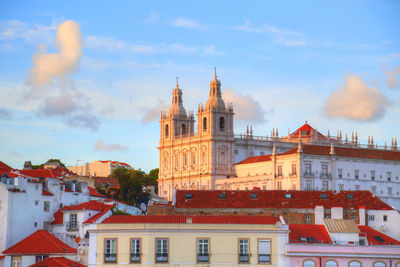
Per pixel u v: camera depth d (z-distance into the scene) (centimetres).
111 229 10644
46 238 12119
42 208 13400
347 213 14962
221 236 10656
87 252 11656
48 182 14012
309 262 10744
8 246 12556
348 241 11700
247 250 10669
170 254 10575
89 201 14725
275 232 10738
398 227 14612
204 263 10569
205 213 15250
